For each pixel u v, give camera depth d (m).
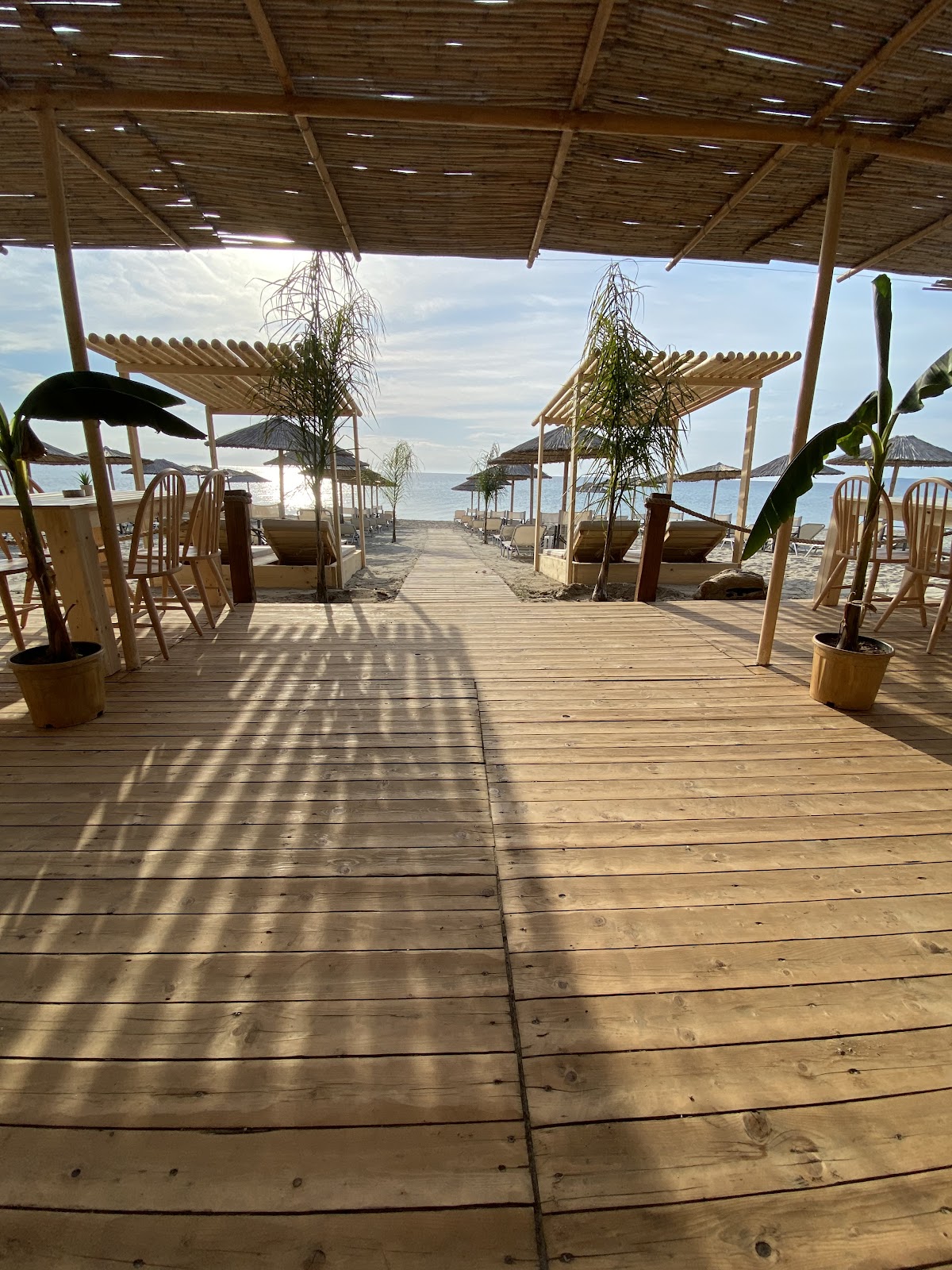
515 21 2.05
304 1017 1.15
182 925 1.38
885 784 2.05
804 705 2.74
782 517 2.45
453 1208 0.86
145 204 3.22
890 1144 0.95
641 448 5.48
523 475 18.59
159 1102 0.99
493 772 2.09
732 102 2.46
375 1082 1.03
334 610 4.48
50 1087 1.02
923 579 4.04
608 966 1.28
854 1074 1.06
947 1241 0.84
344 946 1.32
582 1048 1.10
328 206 3.24
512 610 4.54
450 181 3.00
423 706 2.65
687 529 6.93
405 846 1.68
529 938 1.35
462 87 2.36
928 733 2.46
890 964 1.30
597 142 2.70
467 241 3.59
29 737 2.31
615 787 2.01
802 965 1.29
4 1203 0.86
